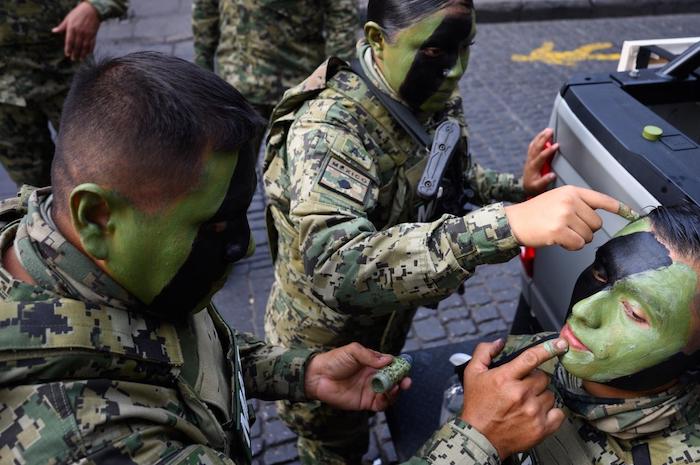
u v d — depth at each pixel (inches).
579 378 42.9
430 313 116.1
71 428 28.8
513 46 222.8
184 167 30.9
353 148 53.5
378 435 93.5
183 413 35.0
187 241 33.0
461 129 65.9
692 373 41.0
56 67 110.0
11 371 29.2
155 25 221.5
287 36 107.3
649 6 251.6
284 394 51.2
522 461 49.6
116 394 31.5
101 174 30.4
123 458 29.6
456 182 64.8
